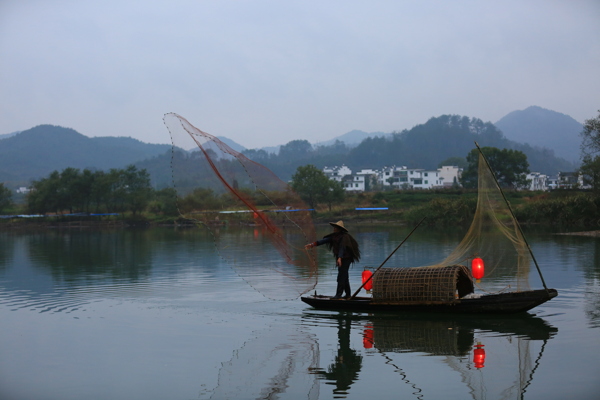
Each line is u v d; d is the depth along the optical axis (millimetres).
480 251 13445
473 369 7742
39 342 9406
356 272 17484
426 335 9586
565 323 10109
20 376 7707
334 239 12148
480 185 12633
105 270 18812
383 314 11266
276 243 11250
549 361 7965
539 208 43000
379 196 71688
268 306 12125
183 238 37375
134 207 66688
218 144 10297
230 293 13797
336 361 8227
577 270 16500
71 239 37906
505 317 10695
